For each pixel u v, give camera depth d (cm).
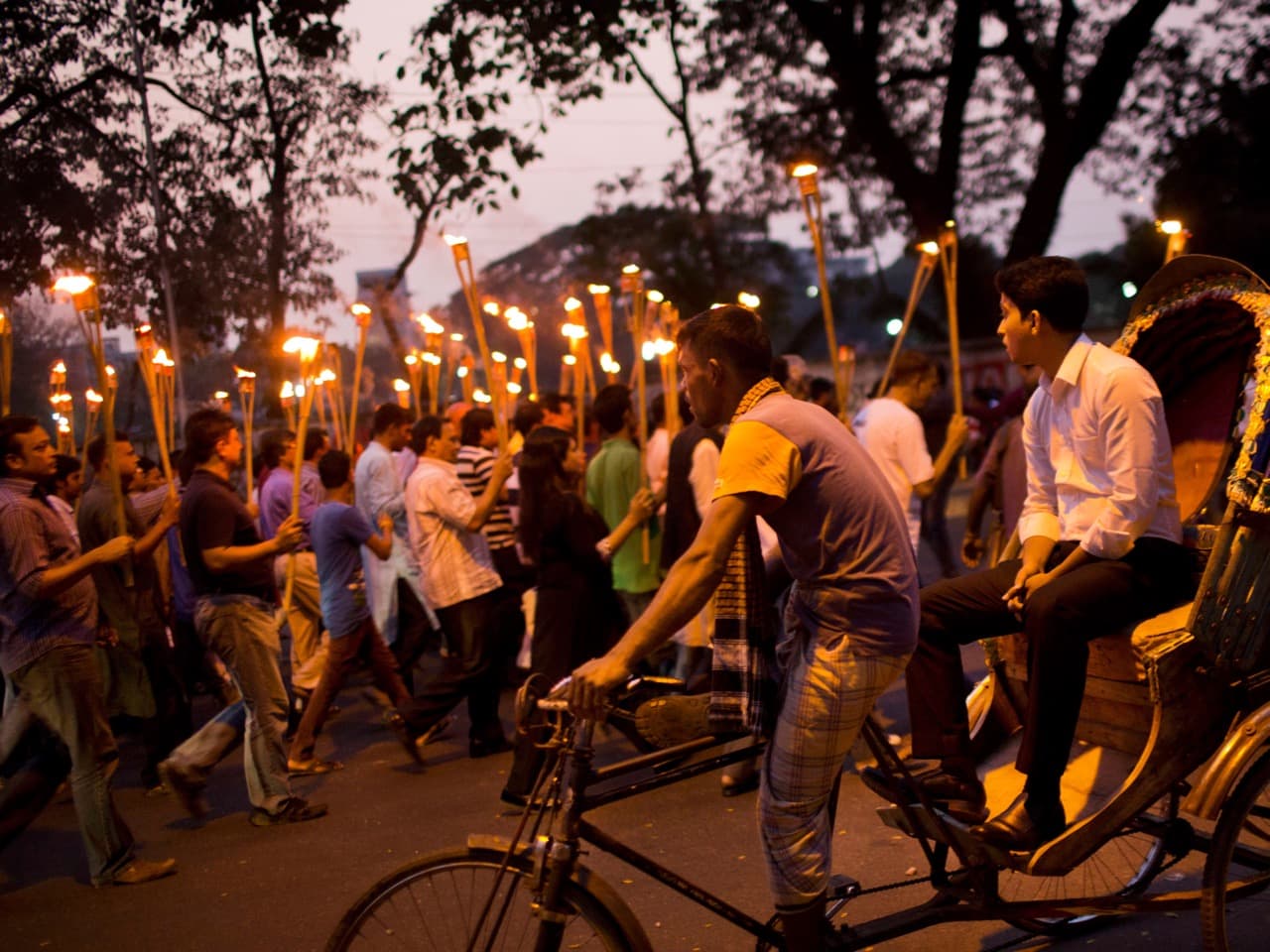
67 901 469
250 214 1636
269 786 545
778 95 2461
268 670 539
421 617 757
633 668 278
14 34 1423
